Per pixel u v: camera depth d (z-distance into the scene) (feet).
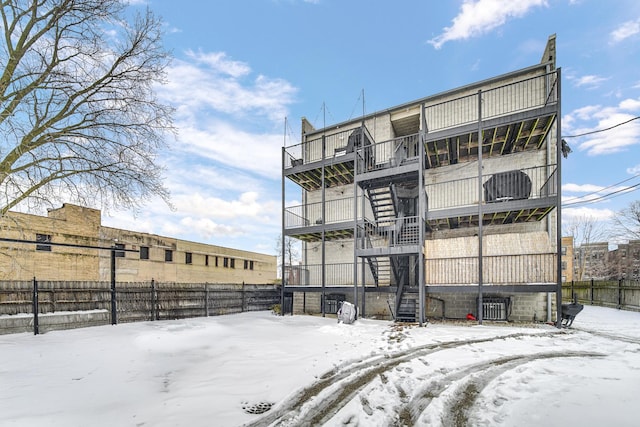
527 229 41.52
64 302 33.53
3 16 26.07
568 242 125.80
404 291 41.37
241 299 55.16
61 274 59.41
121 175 31.01
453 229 45.21
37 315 29.96
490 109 42.68
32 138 26.96
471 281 35.94
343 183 55.26
